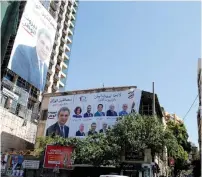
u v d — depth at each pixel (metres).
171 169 50.66
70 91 41.91
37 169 30.77
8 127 39.62
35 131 43.88
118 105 37.09
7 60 43.16
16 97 42.91
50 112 41.66
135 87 37.84
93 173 31.83
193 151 52.59
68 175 31.81
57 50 66.06
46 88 59.91
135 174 30.22
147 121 28.06
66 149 27.75
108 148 27.17
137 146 26.75
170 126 48.25
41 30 47.53
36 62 45.66
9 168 32.06
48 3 54.44
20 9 44.94
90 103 39.19
